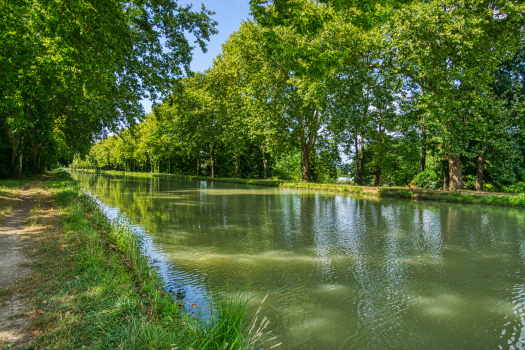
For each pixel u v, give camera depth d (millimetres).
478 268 6777
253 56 28859
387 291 5574
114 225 8914
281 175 54562
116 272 5047
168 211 14500
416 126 23359
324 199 20328
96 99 13195
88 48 8070
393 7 6180
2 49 8508
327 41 20609
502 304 5090
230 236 9625
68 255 5691
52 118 24453
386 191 22500
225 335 3090
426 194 20156
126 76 13062
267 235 9781
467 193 19578
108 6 8148
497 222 12102
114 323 3355
